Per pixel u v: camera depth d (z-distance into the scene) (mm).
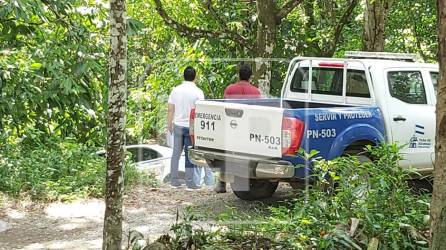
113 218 5203
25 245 6570
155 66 11812
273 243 5418
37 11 8195
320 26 12953
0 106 8688
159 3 11094
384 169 5887
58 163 9625
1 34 8766
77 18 9289
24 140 10117
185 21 12836
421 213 5645
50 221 7574
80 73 8719
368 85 8039
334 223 5445
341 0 14344
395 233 5188
